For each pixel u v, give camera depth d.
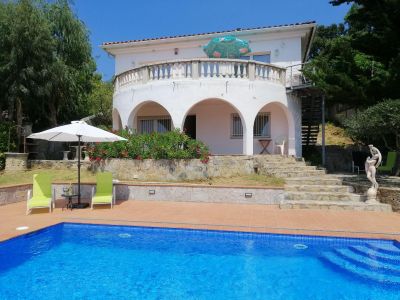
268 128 20.11
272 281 6.08
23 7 20.53
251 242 8.40
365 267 6.76
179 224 9.35
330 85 15.47
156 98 17.50
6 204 12.98
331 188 12.84
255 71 17.42
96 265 6.86
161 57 22.75
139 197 13.65
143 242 8.43
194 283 5.96
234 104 16.97
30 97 21.55
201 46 21.92
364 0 15.81
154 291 5.61
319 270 6.60
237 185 13.27
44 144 23.33
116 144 16.03
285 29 20.14
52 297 5.34
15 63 20.30
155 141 15.43
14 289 5.67
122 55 23.48
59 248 7.97
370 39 16.95
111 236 8.95
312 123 21.56
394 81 15.03
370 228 8.78
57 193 14.17
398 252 7.43
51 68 21.30
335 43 15.84
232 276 6.30
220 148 20.59
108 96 24.80
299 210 11.38
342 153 21.25
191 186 13.17
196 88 16.94
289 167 15.66
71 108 25.09
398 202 11.00
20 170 19.00
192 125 21.62
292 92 18.45
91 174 16.41
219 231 8.77
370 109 12.39
